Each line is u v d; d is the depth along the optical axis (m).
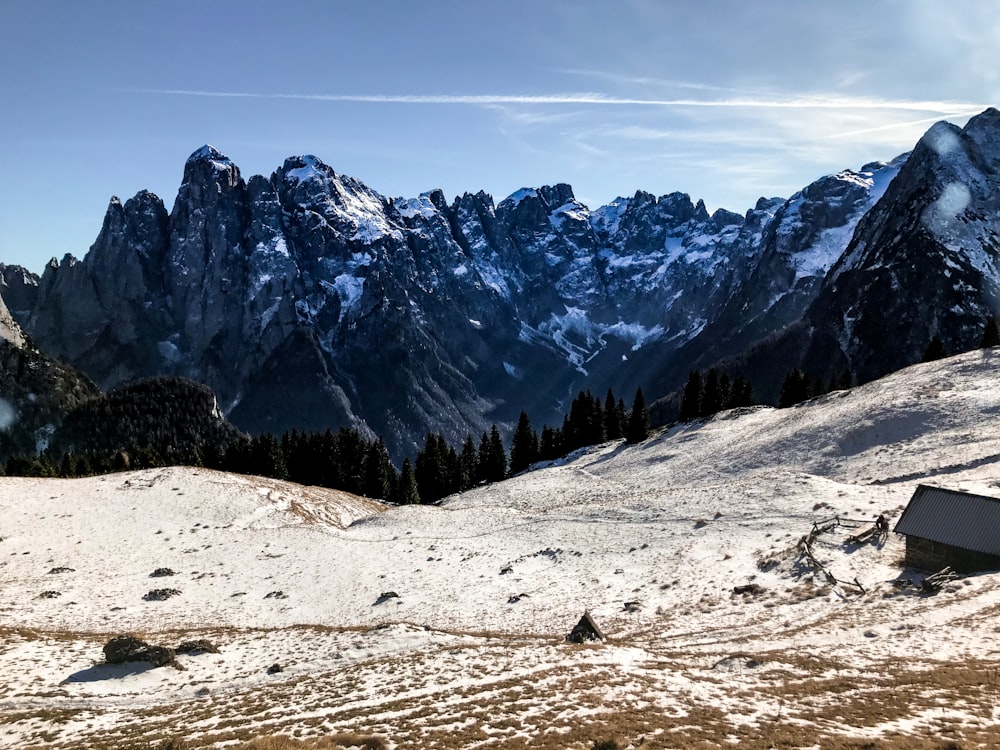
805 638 34.25
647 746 20.42
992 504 42.94
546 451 144.25
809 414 94.56
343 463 130.38
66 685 34.69
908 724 21.23
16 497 83.31
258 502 88.12
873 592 40.31
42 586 59.03
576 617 44.66
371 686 30.84
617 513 74.44
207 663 39.09
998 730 20.05
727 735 21.23
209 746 23.69
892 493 60.03
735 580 46.84
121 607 54.31
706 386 131.75
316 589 58.91
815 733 20.89
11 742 27.09
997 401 73.44
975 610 34.12
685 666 30.81
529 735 22.36
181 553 70.38
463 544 71.88
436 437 138.62
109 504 83.56
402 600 53.56
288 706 29.11
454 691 28.62
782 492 66.88
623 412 148.50
